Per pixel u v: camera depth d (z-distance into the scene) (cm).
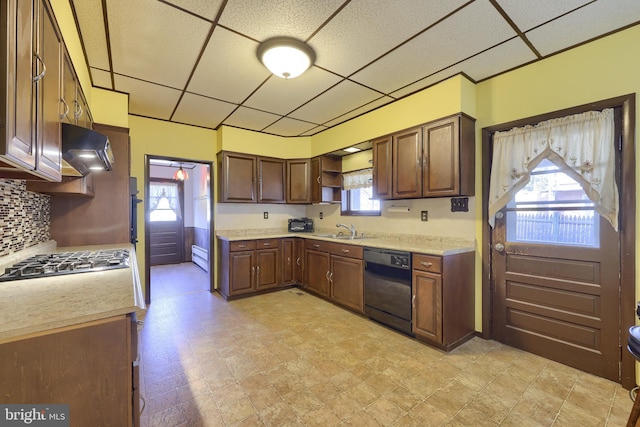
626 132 186
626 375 187
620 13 171
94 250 218
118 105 277
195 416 161
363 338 258
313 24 181
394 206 336
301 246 411
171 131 373
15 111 80
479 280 261
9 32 76
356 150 384
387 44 203
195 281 472
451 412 165
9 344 84
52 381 89
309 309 333
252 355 228
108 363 96
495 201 246
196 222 645
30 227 190
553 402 173
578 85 205
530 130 228
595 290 203
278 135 431
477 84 261
